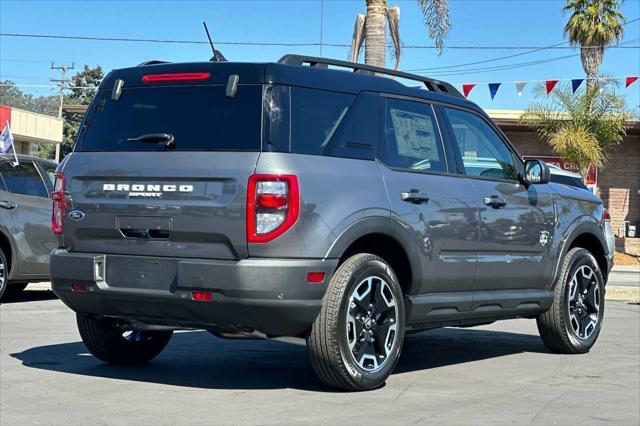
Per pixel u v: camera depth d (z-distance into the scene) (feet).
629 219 115.55
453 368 25.64
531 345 30.53
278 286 19.71
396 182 22.31
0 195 37.88
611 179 115.65
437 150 24.18
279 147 20.31
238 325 20.34
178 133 21.16
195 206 20.35
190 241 20.49
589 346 28.89
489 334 33.24
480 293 25.04
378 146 22.36
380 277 21.59
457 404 20.61
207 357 26.17
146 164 21.16
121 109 22.29
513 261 25.86
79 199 21.94
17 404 19.69
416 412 19.62
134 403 19.94
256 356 26.48
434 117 24.45
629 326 36.17
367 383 21.35
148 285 20.79
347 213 20.77
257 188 19.86
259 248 19.80
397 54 67.46
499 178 25.96
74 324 32.63
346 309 20.70
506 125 111.45
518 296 26.30
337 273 20.76
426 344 30.48
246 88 20.85
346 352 20.76
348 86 22.17
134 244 21.11
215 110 21.01
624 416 19.85
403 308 22.25
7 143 62.49
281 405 19.92
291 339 21.21
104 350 23.98
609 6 123.95
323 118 21.35
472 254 24.47
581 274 28.76
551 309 27.96
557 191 28.19
